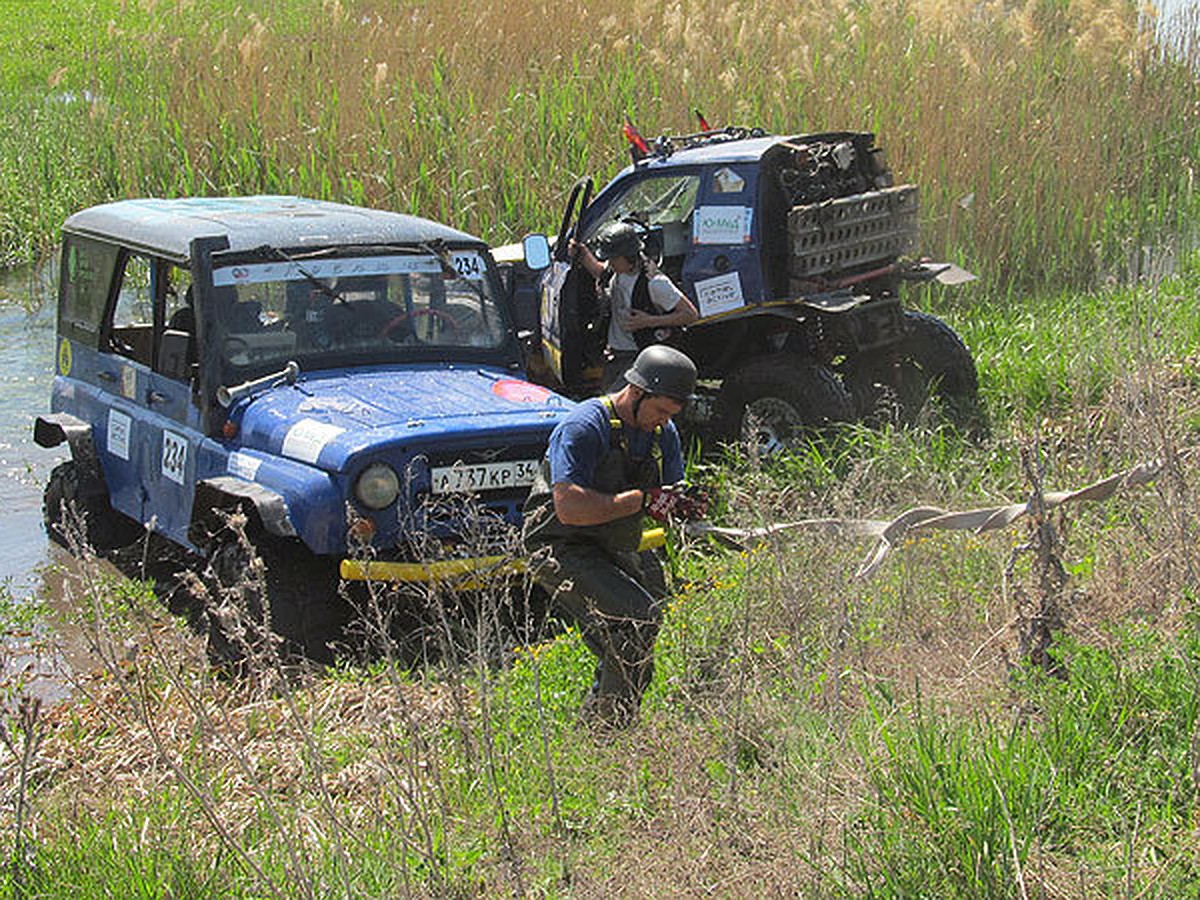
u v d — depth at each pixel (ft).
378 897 24.53
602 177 83.66
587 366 54.49
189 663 36.45
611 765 29.09
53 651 38.19
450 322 45.32
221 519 39.32
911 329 55.11
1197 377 51.06
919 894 22.74
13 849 25.61
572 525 30.86
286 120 90.27
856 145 53.98
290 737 32.09
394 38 98.02
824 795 25.34
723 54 91.76
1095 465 42.80
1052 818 24.64
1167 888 22.45
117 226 48.11
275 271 43.19
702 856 25.22
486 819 27.14
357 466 37.32
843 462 48.08
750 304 50.75
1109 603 32.58
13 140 108.37
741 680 28.43
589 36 97.66
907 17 98.27
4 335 80.18
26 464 56.59
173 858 25.04
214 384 42.01
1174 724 27.12
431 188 84.94
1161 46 103.91
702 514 31.73
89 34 175.63
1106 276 77.97
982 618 34.17
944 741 26.18
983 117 81.71
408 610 38.81
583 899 24.82
